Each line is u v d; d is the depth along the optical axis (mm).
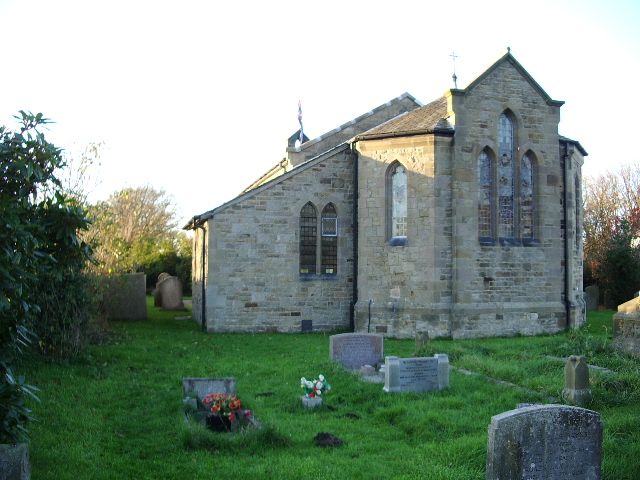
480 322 23156
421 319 23078
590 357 16641
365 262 24703
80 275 16734
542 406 8094
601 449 8023
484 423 11141
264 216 25062
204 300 25203
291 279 25281
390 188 24422
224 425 11242
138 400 12711
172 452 9766
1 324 8156
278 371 16141
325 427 11453
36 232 8789
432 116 24750
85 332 16984
